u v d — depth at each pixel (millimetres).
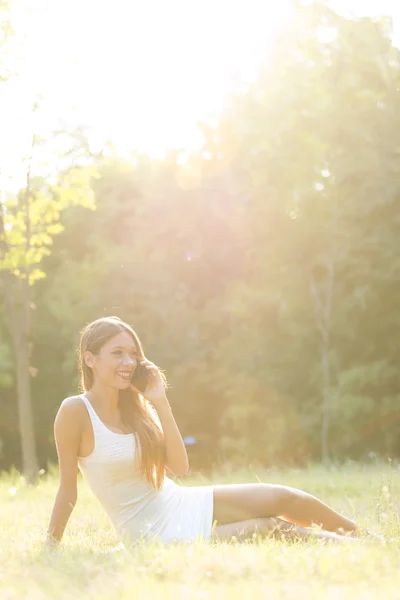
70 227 35969
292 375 32969
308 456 31609
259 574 3625
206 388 34469
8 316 17438
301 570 3684
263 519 5410
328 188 31312
